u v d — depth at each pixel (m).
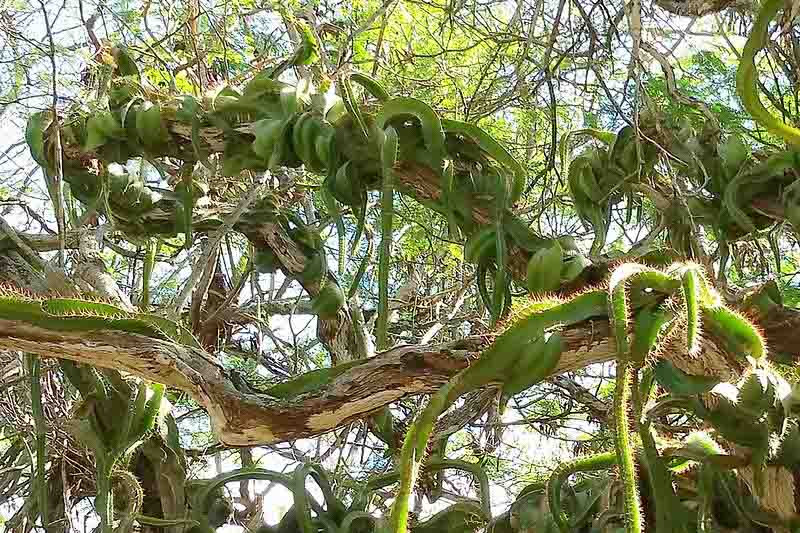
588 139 2.38
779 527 1.00
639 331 0.82
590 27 2.01
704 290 0.84
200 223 1.92
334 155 1.48
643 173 1.64
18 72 2.65
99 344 0.98
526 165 2.41
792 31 1.92
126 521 1.42
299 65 1.65
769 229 1.62
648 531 1.11
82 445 1.59
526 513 1.34
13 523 2.18
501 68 2.65
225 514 1.57
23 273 1.53
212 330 2.60
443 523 1.54
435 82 2.83
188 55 2.71
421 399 2.27
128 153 1.67
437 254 3.11
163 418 1.55
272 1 2.73
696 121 1.94
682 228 1.64
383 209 1.32
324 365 3.57
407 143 1.43
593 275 1.37
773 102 1.96
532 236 1.41
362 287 3.16
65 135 1.68
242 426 1.03
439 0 2.94
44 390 1.99
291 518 1.48
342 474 2.41
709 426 1.09
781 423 0.91
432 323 2.79
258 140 1.53
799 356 1.13
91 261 1.71
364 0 2.84
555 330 0.88
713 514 1.07
